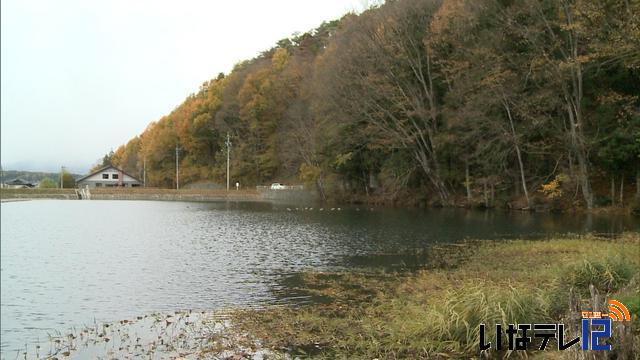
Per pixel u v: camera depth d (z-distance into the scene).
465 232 23.02
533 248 16.58
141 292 12.80
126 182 109.31
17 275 15.45
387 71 42.25
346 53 45.50
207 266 16.06
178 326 9.17
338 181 53.88
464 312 7.37
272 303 10.87
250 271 14.91
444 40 38.28
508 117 34.88
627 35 24.81
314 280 13.09
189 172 98.94
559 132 32.19
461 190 42.62
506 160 36.75
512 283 11.05
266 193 70.06
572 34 30.14
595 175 33.03
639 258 12.53
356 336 8.01
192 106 102.06
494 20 33.38
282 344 7.84
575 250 15.68
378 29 42.69
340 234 23.72
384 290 11.59
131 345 8.20
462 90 35.50
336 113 47.28
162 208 51.09
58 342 8.68
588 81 31.45
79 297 12.53
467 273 12.91
